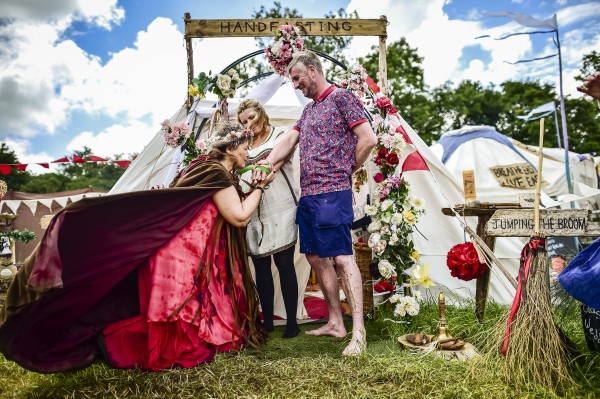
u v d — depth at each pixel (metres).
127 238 2.97
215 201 3.38
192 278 3.18
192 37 4.62
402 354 3.10
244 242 3.68
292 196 3.95
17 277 2.62
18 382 2.96
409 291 4.08
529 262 2.90
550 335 2.75
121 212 2.93
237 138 3.54
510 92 32.34
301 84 3.62
